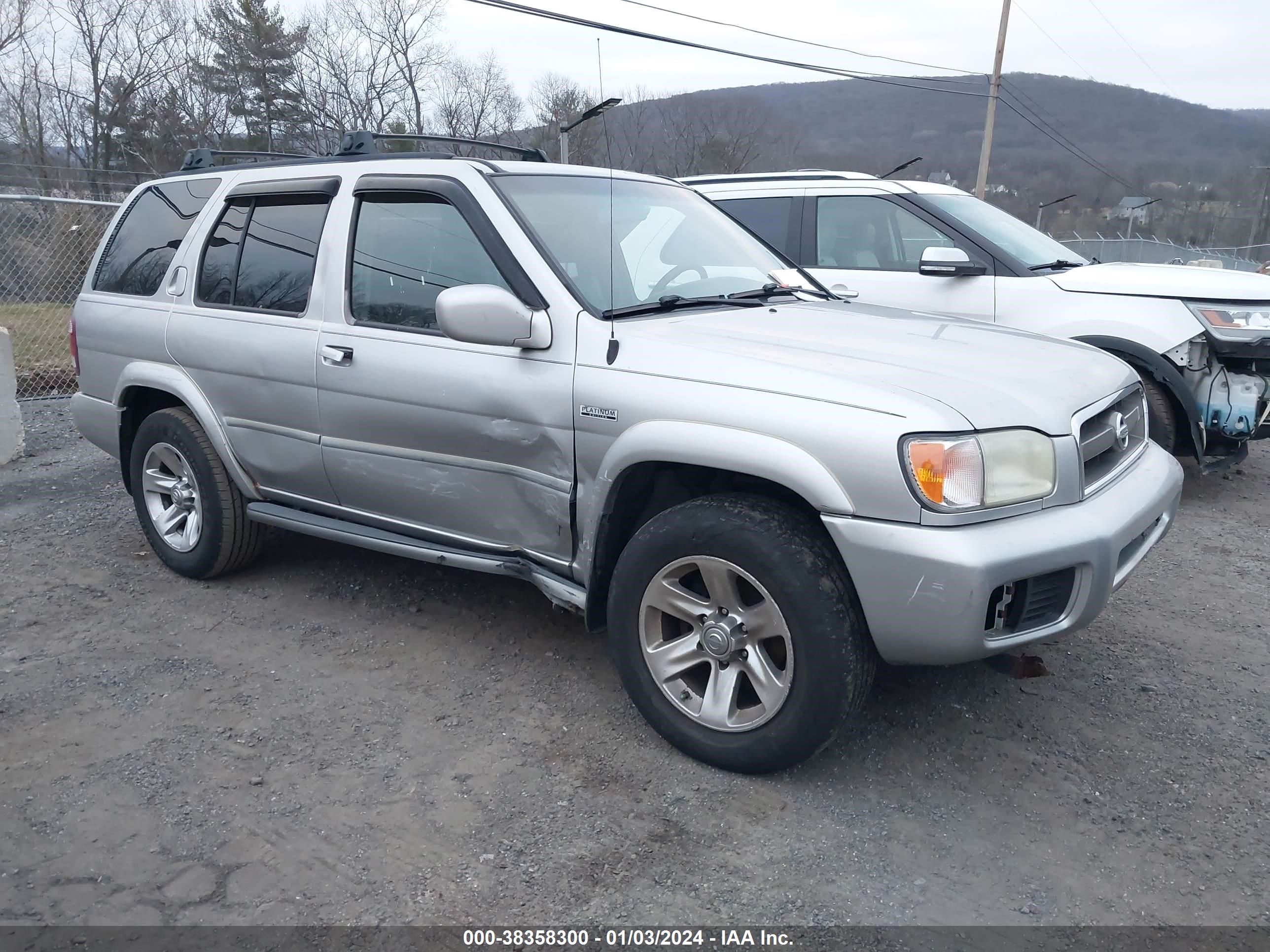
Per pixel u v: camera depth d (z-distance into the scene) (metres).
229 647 4.07
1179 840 2.83
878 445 2.72
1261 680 3.81
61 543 5.38
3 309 12.03
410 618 4.34
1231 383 5.79
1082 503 3.00
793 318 3.62
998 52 27.09
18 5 32.19
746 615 3.01
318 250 4.05
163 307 4.66
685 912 2.53
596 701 3.60
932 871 2.69
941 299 6.48
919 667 3.85
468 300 3.26
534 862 2.72
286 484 4.31
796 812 2.95
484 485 3.59
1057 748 3.31
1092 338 6.00
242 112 38.12
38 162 32.94
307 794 3.04
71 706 3.59
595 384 3.22
